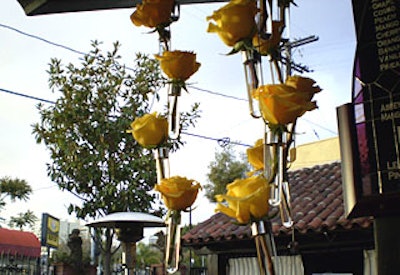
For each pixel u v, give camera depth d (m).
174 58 1.32
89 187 6.79
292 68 1.26
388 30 1.72
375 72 1.70
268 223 1.01
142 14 1.41
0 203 17.64
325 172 8.20
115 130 6.65
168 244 1.24
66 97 6.89
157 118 1.33
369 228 5.36
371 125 1.66
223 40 1.15
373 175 1.61
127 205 6.61
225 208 1.03
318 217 6.03
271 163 1.09
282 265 6.50
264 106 1.03
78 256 9.12
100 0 1.80
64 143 6.71
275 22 1.23
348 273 6.08
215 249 7.26
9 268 12.93
